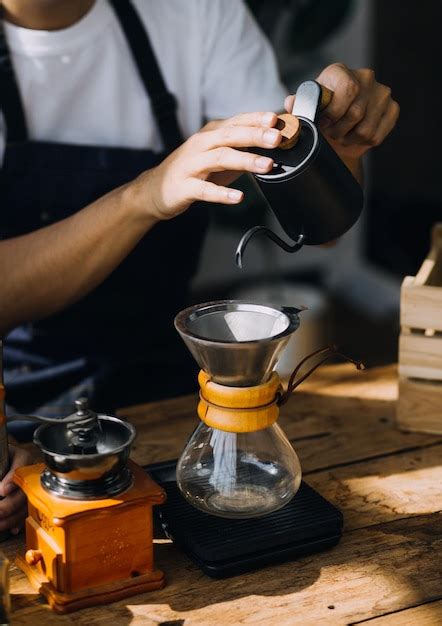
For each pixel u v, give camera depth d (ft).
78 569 4.15
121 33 6.81
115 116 6.93
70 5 6.52
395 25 14.39
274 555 4.40
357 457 5.47
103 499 4.13
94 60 6.74
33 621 4.07
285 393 4.42
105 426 4.34
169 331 7.33
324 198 4.63
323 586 4.28
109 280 6.98
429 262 6.15
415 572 4.38
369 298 15.83
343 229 4.85
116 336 7.11
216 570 4.28
